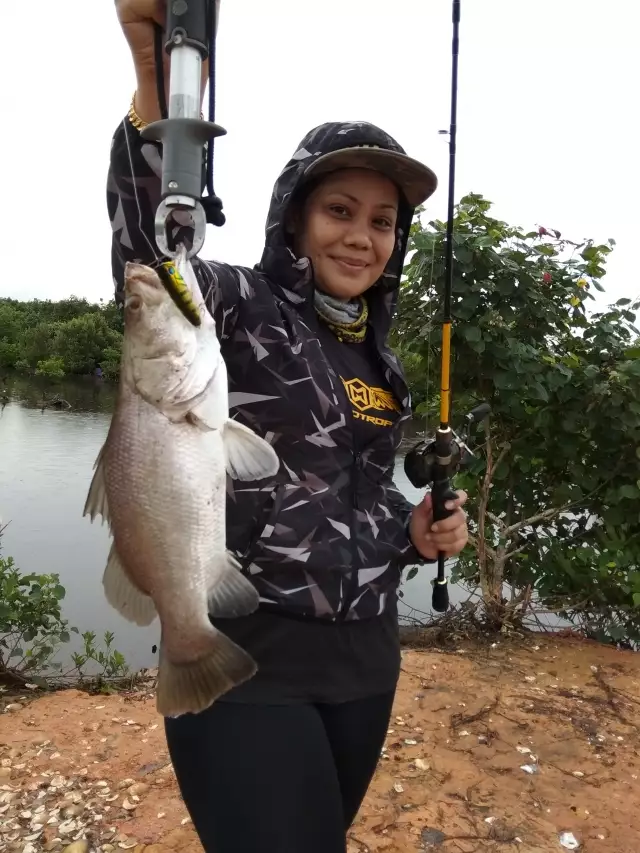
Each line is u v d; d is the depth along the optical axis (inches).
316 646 64.1
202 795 59.3
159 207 55.4
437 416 201.2
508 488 207.0
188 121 54.1
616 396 181.2
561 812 115.1
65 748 138.1
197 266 63.4
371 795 118.3
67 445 591.5
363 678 68.2
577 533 205.8
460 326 183.8
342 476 68.9
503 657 178.9
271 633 62.9
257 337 66.4
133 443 58.8
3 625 182.1
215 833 58.0
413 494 291.0
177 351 58.6
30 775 128.4
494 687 160.1
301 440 66.2
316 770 60.2
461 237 181.0
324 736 62.6
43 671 190.2
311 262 74.2
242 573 63.4
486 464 202.8
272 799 57.5
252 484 64.5
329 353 74.9
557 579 201.5
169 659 58.2
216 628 62.7
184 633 58.0
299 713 61.7
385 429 75.3
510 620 199.2
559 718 146.1
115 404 60.9
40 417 778.8
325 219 74.5
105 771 129.2
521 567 203.9
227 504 64.6
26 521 355.3
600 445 193.3
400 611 223.8
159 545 58.3
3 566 193.6
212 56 58.6
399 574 76.2
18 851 108.0
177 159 54.4
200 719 60.5
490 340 182.2
